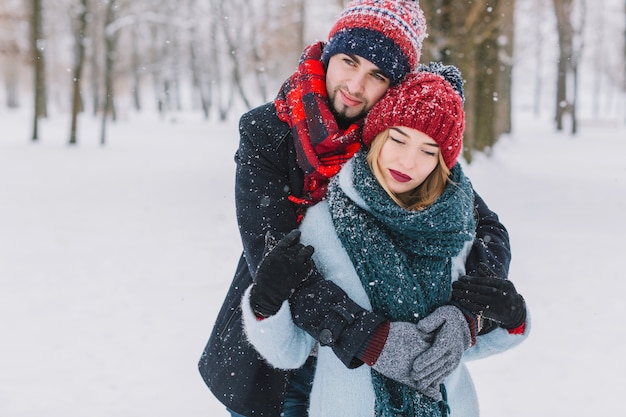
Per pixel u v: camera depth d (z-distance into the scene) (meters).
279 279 1.59
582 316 5.08
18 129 29.62
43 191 11.31
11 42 21.44
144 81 58.97
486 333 1.83
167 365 4.14
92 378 3.95
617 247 7.24
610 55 52.22
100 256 6.81
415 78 1.74
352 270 1.68
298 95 1.88
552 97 67.62
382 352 1.58
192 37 39.22
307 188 1.90
